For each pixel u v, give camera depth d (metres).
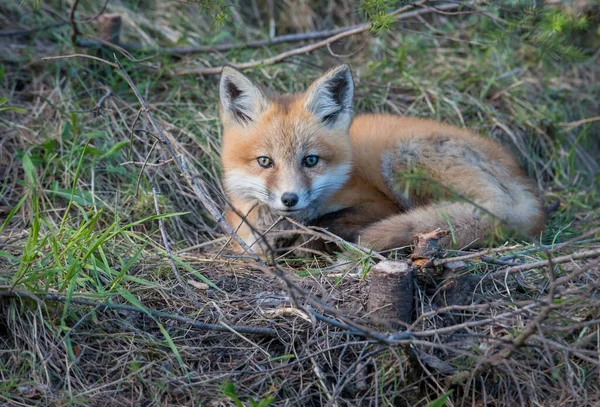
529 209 8.98
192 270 7.86
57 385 6.51
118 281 7.43
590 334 6.41
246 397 6.43
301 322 7.17
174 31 14.25
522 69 13.67
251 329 6.95
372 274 6.85
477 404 6.48
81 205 9.74
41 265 7.30
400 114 12.39
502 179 9.21
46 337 6.77
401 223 8.44
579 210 11.14
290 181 8.66
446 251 7.57
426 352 6.66
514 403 6.45
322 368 6.70
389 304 6.73
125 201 10.10
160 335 7.09
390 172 9.47
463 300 7.08
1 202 9.80
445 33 14.52
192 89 12.25
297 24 15.73
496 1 10.42
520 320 6.75
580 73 14.05
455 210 8.44
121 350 6.82
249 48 13.54
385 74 13.33
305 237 9.48
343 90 9.22
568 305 6.66
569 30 10.01
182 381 6.54
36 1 9.66
